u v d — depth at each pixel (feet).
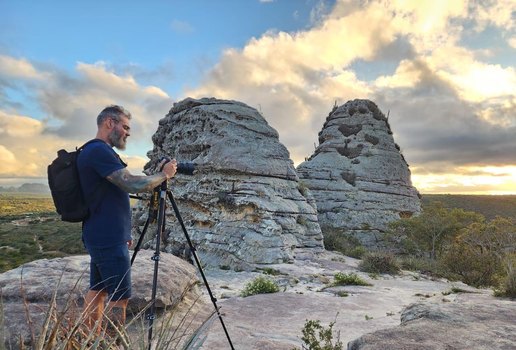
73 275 23.17
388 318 30.04
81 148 13.51
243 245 71.36
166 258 31.58
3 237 209.36
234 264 69.36
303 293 41.27
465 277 67.31
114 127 13.92
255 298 35.50
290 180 95.91
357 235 142.82
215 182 86.12
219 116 99.81
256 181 85.97
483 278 65.41
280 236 74.69
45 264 25.52
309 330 16.74
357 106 175.11
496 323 17.06
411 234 130.72
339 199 151.84
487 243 83.87
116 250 13.14
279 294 37.86
